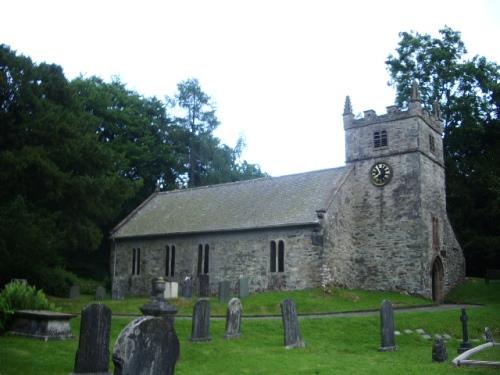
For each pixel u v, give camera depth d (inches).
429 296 1387.8
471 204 1905.8
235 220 1517.0
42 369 526.6
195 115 2509.8
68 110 1342.3
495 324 1027.3
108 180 1289.4
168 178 2329.0
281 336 824.9
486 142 1974.7
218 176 2373.3
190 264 1565.0
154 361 393.7
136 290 1674.5
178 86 2511.1
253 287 1417.3
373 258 1462.8
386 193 1475.1
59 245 1139.3
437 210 1530.5
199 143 2434.8
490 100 1925.4
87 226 1277.1
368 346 802.8
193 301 1199.6
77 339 681.6
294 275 1353.3
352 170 1536.7
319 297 1228.5
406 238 1424.7
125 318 907.4
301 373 566.6
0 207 1040.2
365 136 1541.6
